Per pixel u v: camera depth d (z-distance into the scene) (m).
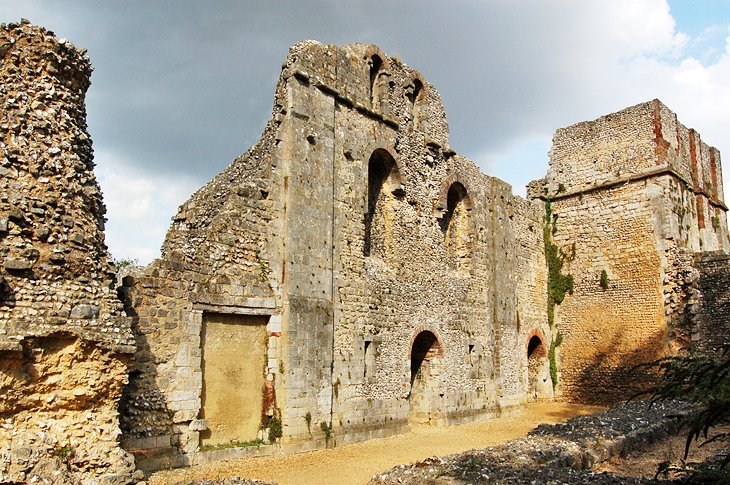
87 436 10.55
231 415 15.84
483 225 27.20
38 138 10.93
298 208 18.09
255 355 16.70
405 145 23.19
